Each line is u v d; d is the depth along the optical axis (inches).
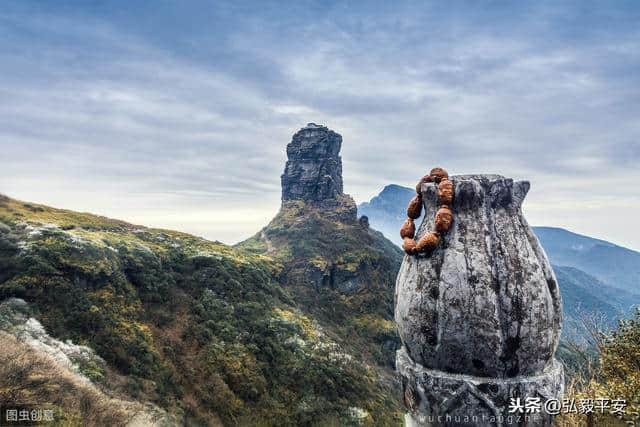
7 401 382.6
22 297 823.1
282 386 1085.8
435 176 182.1
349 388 1165.1
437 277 163.6
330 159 3619.6
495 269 158.6
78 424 414.9
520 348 155.1
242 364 1064.2
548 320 160.4
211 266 1416.1
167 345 1004.6
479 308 154.5
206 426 832.9
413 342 168.2
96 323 883.4
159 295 1143.6
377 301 2194.9
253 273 1550.2
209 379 977.5
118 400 650.2
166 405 797.9
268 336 1231.5
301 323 1402.6
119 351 864.9
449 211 169.0
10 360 460.8
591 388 318.3
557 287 172.9
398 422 1127.6
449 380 157.6
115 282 1026.1
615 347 363.3
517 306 155.6
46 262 901.2
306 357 1201.4
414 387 166.9
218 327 1152.8
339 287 2233.0
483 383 153.6
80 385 551.2
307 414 1016.2
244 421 917.2
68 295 882.1
